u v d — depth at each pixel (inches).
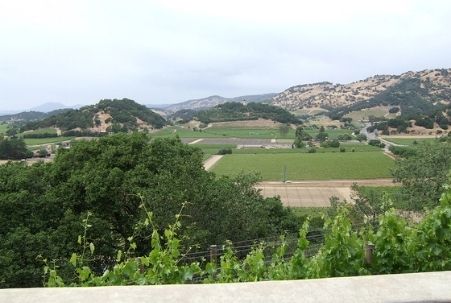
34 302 68.7
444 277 82.3
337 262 202.8
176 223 227.3
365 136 6919.3
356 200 1288.1
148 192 871.7
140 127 7426.2
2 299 69.3
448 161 1334.9
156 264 201.6
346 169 3924.7
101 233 850.1
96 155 1059.9
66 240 837.8
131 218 936.3
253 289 76.1
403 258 202.5
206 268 221.1
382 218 211.9
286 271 222.1
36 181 965.8
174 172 971.3
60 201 920.9
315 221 1486.2
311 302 72.3
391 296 74.8
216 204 919.7
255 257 229.9
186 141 6889.8
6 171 969.5
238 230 948.6
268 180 3435.0
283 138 7568.9
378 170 3816.4
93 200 891.4
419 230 205.0
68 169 1030.4
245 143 6796.3
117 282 206.5
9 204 839.1
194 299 71.9
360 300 73.4
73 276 705.6
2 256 728.3
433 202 1154.7
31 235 780.6
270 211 1669.5
